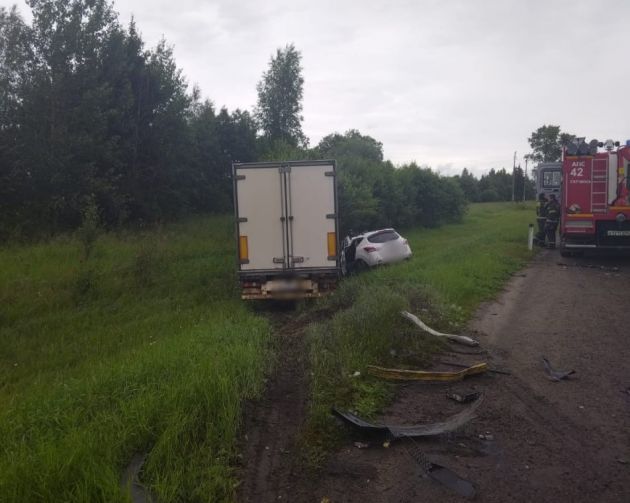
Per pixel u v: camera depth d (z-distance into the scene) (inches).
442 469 181.9
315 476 179.9
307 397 247.4
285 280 477.4
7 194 858.1
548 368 279.9
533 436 206.2
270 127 1300.4
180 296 509.0
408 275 535.2
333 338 310.2
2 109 904.9
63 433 195.6
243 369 261.9
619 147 661.3
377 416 225.8
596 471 179.9
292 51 1279.5
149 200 1081.4
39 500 154.9
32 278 524.4
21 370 309.7
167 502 158.7
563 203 687.1
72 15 945.5
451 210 1681.8
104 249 666.2
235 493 168.4
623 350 310.0
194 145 1231.5
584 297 465.1
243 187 479.2
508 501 163.6
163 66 1097.4
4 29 920.9
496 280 542.9
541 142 2694.4
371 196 1028.5
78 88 929.5
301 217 479.2
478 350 314.3
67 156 880.3
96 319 431.2
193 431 195.5
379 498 166.9
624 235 669.3
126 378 248.7
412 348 308.7
